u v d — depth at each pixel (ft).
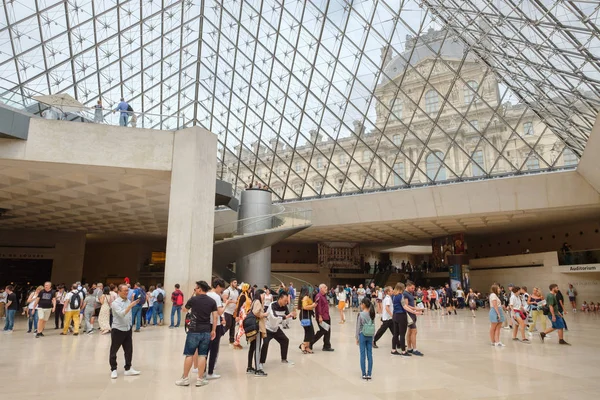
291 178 133.18
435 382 22.54
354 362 28.53
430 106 107.96
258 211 99.86
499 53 79.77
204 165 57.67
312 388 21.18
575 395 19.86
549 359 29.71
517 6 57.41
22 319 65.26
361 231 134.00
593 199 89.45
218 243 79.36
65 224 107.04
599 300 93.45
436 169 110.93
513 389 21.01
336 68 116.67
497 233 142.72
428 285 150.92
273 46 122.93
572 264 97.96
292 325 56.13
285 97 128.06
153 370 25.34
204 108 145.69
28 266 117.08
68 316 43.21
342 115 120.67
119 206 86.33
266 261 98.12
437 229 130.72
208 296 22.75
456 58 100.83
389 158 116.57
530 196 95.55
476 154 105.40
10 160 55.26
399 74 109.60
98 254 151.53
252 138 140.15
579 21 48.80
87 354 31.04
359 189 122.11
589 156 75.46
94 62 107.45
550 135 95.50
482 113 102.06
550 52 62.39
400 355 31.35
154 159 58.08
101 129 57.62
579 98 68.49
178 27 122.72
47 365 26.76
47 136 55.98
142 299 45.98
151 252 153.48
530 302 46.73
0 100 54.70
